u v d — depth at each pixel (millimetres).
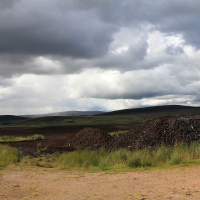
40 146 24219
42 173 11039
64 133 45406
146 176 9484
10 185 8484
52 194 7094
